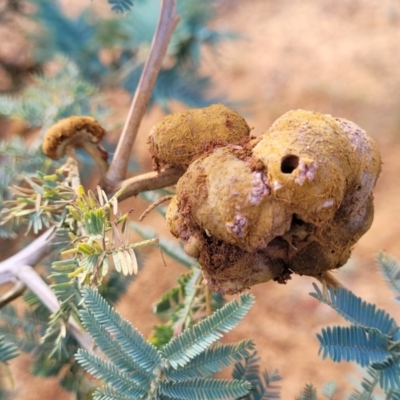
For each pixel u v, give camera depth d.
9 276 0.18
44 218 0.18
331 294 0.15
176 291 0.20
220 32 0.36
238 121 0.15
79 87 0.27
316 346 0.44
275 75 0.68
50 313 0.20
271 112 0.63
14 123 0.39
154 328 0.20
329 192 0.13
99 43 0.38
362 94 0.63
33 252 0.19
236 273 0.14
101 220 0.15
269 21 0.78
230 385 0.14
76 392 0.20
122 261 0.14
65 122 0.18
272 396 0.17
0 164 0.25
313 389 0.17
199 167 0.13
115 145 0.30
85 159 0.26
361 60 0.69
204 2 0.37
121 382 0.14
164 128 0.15
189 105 0.35
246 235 0.13
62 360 0.20
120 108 0.45
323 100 0.64
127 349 0.14
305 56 0.71
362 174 0.13
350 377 0.23
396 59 0.68
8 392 0.26
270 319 0.46
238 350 0.15
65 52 0.39
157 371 0.15
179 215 0.14
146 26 0.36
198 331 0.15
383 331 0.15
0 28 0.47
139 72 0.37
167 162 0.15
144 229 0.22
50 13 0.40
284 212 0.13
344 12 0.78
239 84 0.67
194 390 0.14
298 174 0.12
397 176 0.54
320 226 0.13
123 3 0.16
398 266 0.17
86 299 0.14
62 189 0.17
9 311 0.20
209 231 0.13
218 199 0.13
